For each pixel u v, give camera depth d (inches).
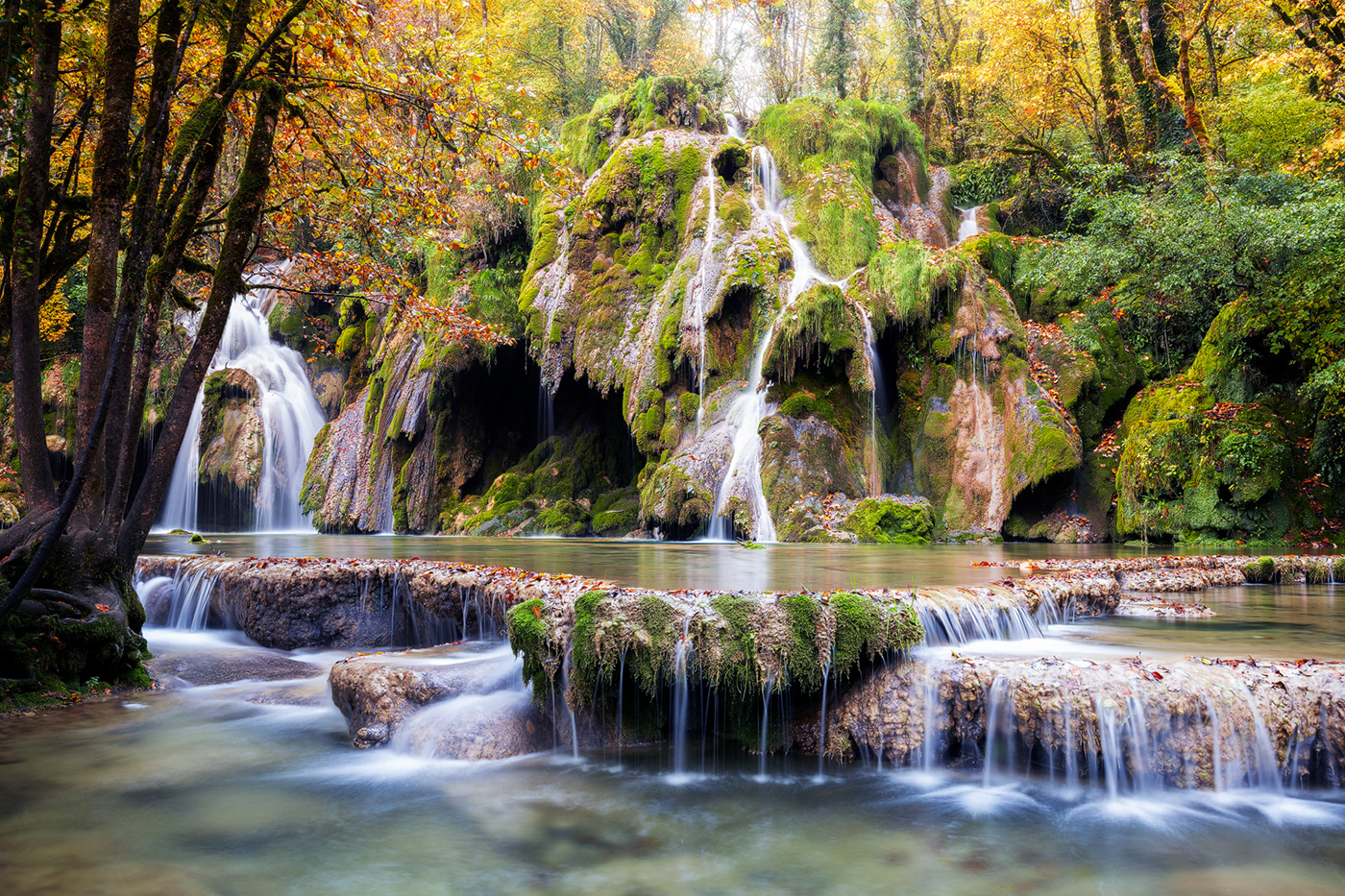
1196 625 249.9
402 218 375.2
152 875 135.4
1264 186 593.9
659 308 728.3
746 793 170.9
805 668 176.7
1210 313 627.2
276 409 977.5
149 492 274.1
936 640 198.4
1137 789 159.9
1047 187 877.2
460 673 214.8
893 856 140.9
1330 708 154.4
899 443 658.2
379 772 186.7
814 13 1211.2
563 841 149.3
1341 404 489.4
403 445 868.0
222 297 278.8
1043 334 653.9
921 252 655.8
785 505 586.6
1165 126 766.5
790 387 634.2
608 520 729.0
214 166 278.2
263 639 304.3
